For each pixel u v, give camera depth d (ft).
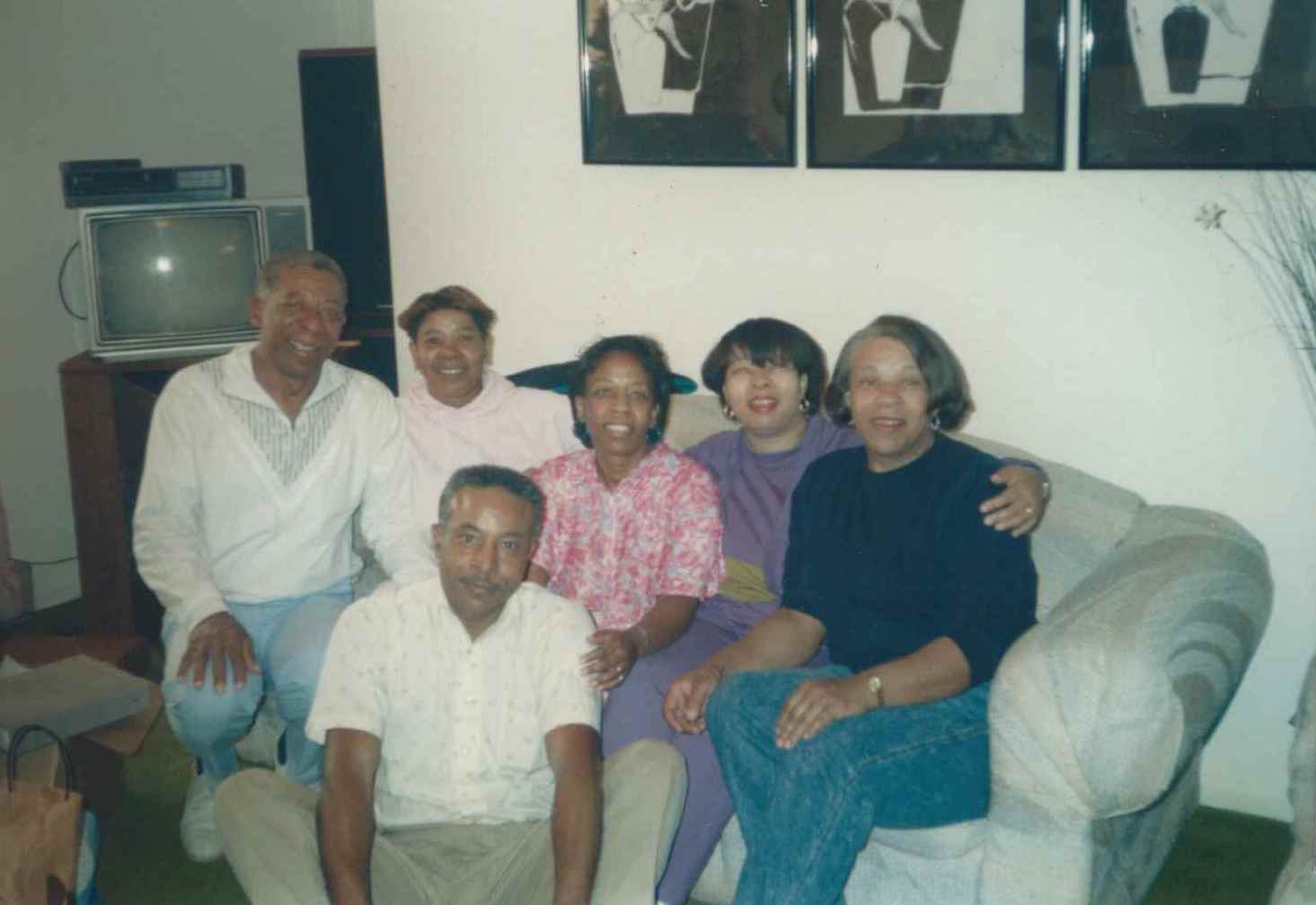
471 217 10.52
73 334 13.17
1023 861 6.52
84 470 11.68
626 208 9.94
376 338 12.45
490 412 9.24
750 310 9.68
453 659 6.48
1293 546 8.32
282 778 6.37
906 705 6.87
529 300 10.48
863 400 7.16
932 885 6.90
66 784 7.72
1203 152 7.97
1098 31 8.08
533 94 10.07
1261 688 8.62
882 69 8.78
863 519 7.38
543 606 6.60
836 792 6.49
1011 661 6.52
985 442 8.41
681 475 8.05
